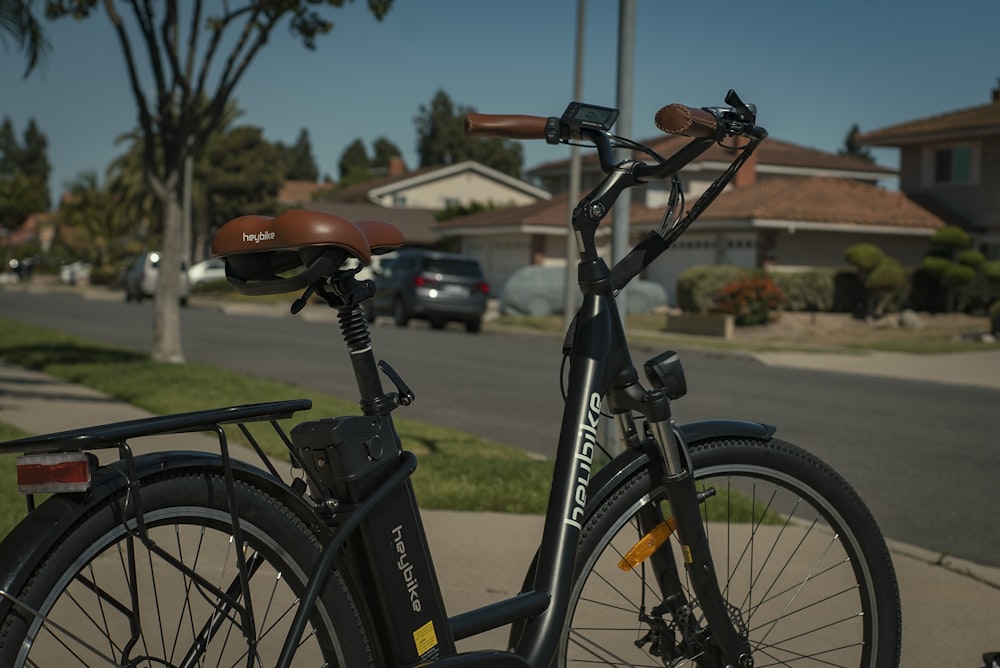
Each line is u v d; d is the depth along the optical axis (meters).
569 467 2.19
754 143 2.24
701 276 26.89
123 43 12.70
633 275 2.30
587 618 3.23
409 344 19.17
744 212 29.52
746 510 5.40
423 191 59.12
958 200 32.38
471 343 19.97
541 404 10.99
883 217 30.41
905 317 26.45
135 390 10.02
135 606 1.77
